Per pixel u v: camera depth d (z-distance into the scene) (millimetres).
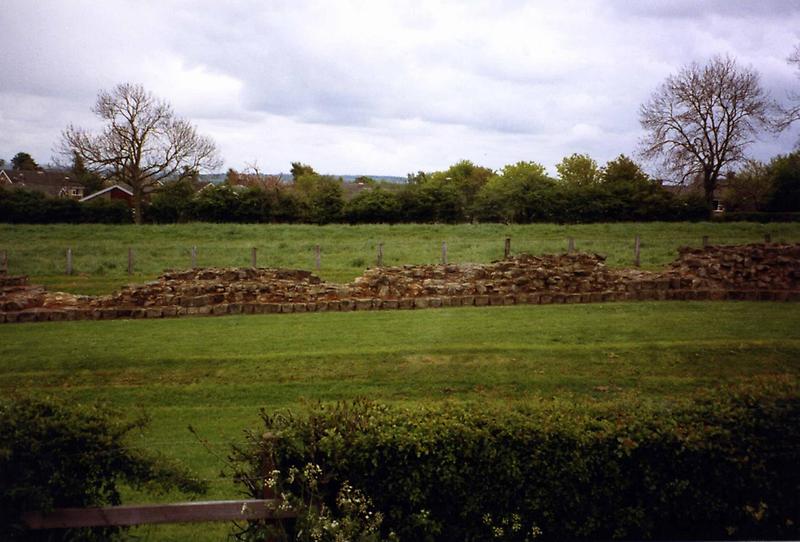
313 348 14633
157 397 12250
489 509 5996
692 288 19672
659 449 6145
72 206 52125
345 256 31516
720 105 57969
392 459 5867
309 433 5879
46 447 5633
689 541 6191
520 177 54750
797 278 19578
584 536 6125
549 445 6023
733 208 60312
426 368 13227
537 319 17016
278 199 54438
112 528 5676
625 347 14117
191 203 54031
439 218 52969
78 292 23188
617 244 35250
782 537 6234
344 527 5359
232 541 6785
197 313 18562
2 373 13523
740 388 6820
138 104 56000
